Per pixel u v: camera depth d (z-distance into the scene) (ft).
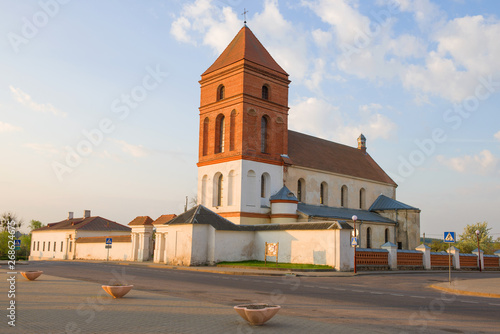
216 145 164.25
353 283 85.51
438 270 147.23
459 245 245.24
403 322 40.52
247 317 36.29
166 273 101.96
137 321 37.52
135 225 179.63
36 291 58.85
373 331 35.58
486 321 42.22
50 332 32.83
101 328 34.55
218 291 63.62
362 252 127.65
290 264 126.41
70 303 47.83
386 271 129.29
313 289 70.13
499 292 69.87
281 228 136.05
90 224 245.65
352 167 202.90
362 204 200.34
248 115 156.46
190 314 41.39
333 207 182.39
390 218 193.47
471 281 96.07
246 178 152.97
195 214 135.44
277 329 35.42
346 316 43.21
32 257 279.90
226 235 136.46
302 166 170.81
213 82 168.86
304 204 170.30
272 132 163.63
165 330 34.14
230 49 171.22
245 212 150.00
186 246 133.08
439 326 38.81
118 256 190.60
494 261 168.86
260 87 161.79
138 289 64.28
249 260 141.18
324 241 122.93
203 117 170.71
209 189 162.91
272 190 160.35
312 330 35.27
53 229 261.03
